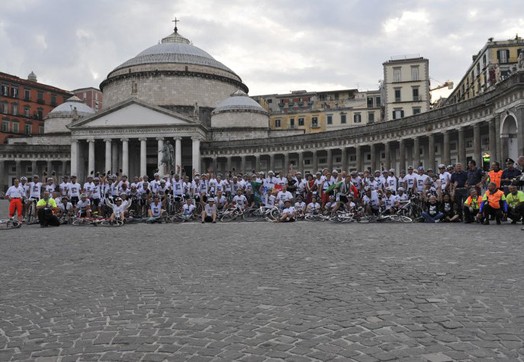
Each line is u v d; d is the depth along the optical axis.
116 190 34.34
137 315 8.61
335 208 28.69
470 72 93.62
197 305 9.20
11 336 7.63
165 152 62.72
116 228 26.42
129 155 101.44
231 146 95.81
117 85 111.38
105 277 12.11
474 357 6.34
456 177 26.69
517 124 49.44
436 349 6.63
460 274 11.23
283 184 32.28
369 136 77.50
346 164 82.06
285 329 7.64
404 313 8.28
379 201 30.12
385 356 6.44
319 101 133.25
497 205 23.58
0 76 123.06
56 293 10.50
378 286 10.30
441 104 124.50
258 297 9.70
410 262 12.96
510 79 50.38
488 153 63.03
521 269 11.65
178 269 12.95
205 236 20.81
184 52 114.75
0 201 70.06
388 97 104.19
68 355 6.75
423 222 26.97
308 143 87.50
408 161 78.31
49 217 28.91
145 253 16.00
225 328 7.77
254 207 33.69
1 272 13.09
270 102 138.62
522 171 24.55
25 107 128.88
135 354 6.73
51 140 110.88
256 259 14.27
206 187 35.22
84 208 31.69
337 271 12.05
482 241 16.78
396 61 103.94
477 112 58.69
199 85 110.06
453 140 69.38
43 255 16.05
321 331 7.50
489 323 7.64
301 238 19.16
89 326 8.04
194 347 6.95
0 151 103.81
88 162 98.69
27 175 108.56
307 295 9.74
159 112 92.69
